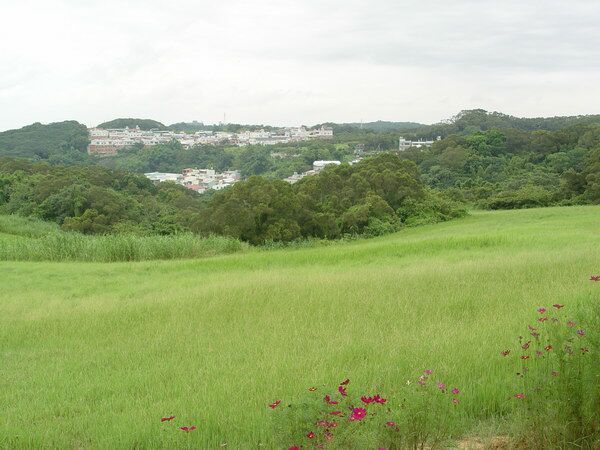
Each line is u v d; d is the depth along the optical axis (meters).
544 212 43.34
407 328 8.71
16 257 23.86
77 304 12.57
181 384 6.59
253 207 39.88
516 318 8.59
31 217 53.22
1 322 10.76
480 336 7.67
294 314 10.07
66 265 20.72
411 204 49.25
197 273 17.77
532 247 18.86
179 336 9.11
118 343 8.95
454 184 76.62
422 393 4.72
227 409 5.52
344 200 48.62
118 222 54.28
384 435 4.29
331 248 22.84
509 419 5.17
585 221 31.38
